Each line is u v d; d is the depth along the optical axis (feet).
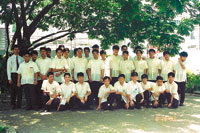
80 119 19.43
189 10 24.93
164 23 23.62
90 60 24.94
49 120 19.16
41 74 23.86
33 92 23.04
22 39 30.01
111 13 27.32
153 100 24.49
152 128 16.83
